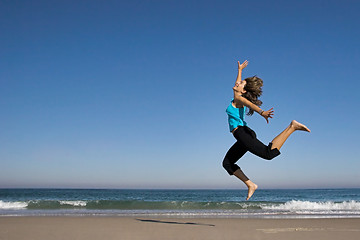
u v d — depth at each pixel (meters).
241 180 4.50
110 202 17.33
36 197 38.16
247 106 3.98
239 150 4.46
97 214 10.16
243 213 11.23
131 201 17.25
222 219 8.06
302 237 4.57
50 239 4.29
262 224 6.68
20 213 10.70
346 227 6.24
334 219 8.27
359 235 4.83
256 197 40.03
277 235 4.77
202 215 10.06
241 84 4.27
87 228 5.62
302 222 7.29
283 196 44.00
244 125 4.20
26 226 5.90
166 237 4.50
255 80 4.25
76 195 44.12
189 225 6.19
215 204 17.31
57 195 43.09
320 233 5.04
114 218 8.04
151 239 4.31
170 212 11.83
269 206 17.08
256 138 4.05
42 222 6.73
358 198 37.25
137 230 5.30
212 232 5.08
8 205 16.08
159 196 42.84
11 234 4.76
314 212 12.34
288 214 10.91
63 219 7.55
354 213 11.81
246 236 4.64
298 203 17.36
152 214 10.38
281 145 3.93
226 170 4.53
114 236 4.57
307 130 3.88
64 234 4.78
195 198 37.12
